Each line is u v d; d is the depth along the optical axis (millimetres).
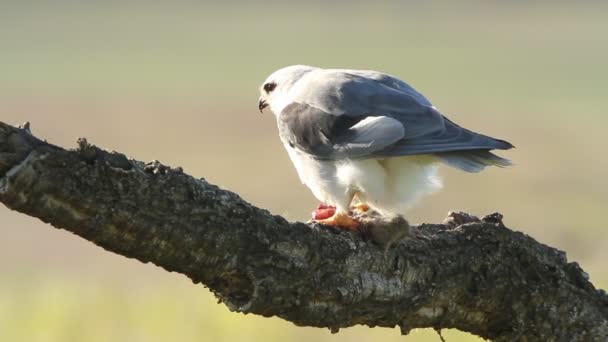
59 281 18578
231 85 63344
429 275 7531
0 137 6004
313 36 105688
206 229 6602
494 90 61625
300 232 7012
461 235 7797
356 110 8789
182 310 14797
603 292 8117
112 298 15859
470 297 7719
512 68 77375
